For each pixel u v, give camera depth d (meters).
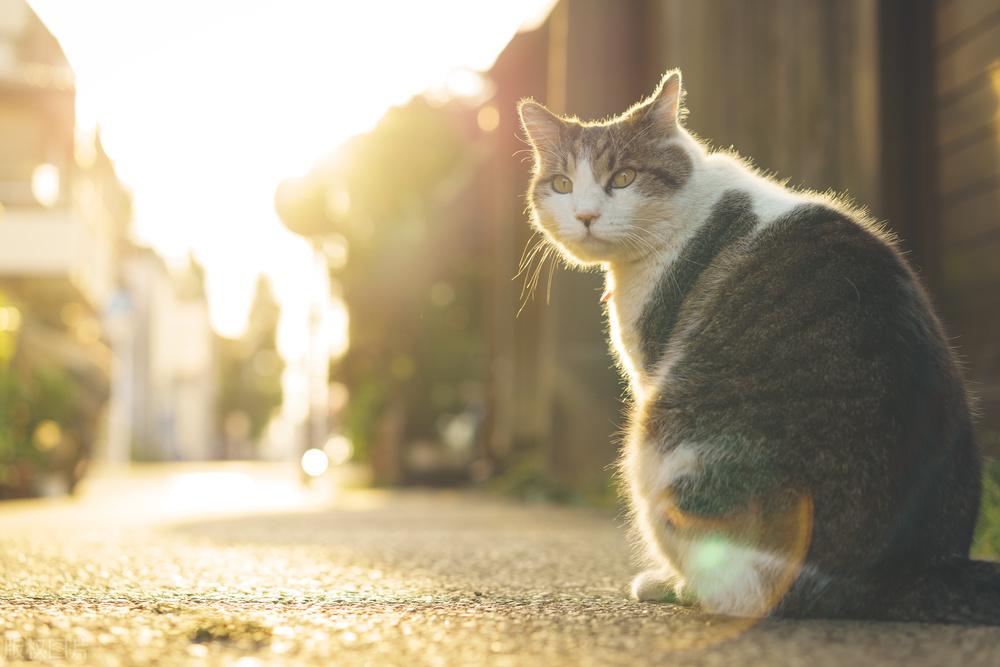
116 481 23.00
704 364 2.77
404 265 18.14
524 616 2.62
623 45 10.07
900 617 2.46
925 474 2.51
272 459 69.88
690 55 8.48
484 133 17.14
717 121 8.34
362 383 19.28
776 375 2.61
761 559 2.54
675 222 3.24
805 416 2.52
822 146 7.67
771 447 2.54
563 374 10.08
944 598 2.43
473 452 17.91
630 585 3.34
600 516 8.01
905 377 2.52
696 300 3.03
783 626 2.41
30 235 18.39
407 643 2.25
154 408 47.59
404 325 18.52
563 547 4.93
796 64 7.89
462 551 4.69
